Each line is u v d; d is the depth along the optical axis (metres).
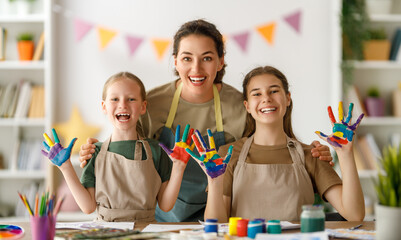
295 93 3.21
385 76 3.21
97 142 1.61
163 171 1.59
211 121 1.81
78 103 3.15
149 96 1.82
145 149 1.56
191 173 1.76
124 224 1.32
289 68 3.21
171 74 3.19
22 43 2.99
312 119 3.21
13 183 3.15
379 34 3.08
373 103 3.06
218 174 1.37
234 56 3.20
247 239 1.11
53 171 2.95
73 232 1.17
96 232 1.16
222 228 1.24
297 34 3.22
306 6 3.21
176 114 1.81
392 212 1.02
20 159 3.00
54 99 3.09
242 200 1.49
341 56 3.02
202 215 1.79
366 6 3.07
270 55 3.21
